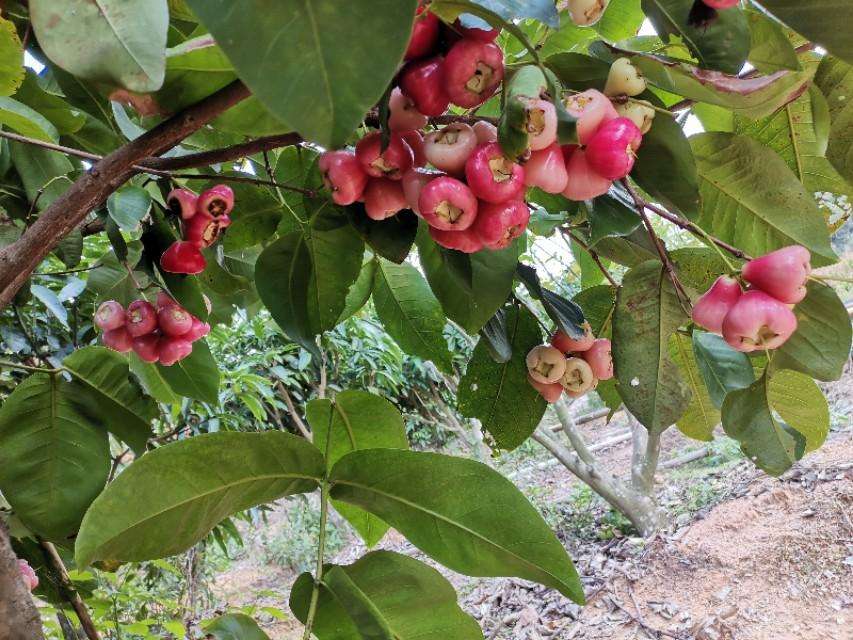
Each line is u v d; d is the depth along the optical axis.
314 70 0.40
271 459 0.87
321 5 0.40
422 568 0.89
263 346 5.23
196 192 1.36
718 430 8.18
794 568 5.12
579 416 10.42
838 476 5.81
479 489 0.88
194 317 1.35
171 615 4.21
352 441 1.17
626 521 6.41
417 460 0.88
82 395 1.24
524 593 5.73
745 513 5.86
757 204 1.06
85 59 0.46
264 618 6.36
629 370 1.10
